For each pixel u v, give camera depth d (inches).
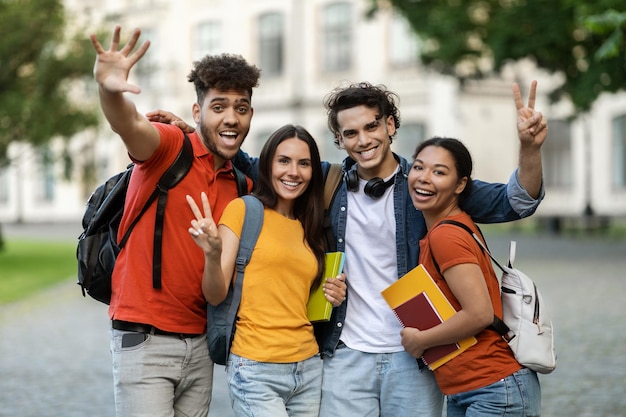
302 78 1423.5
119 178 158.6
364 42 1362.0
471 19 772.6
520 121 148.6
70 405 279.4
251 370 148.9
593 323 409.1
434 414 156.3
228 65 150.7
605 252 795.4
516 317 148.0
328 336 159.2
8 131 772.6
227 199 156.8
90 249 154.2
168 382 150.3
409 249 157.6
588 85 669.9
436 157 150.8
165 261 148.3
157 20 1537.9
